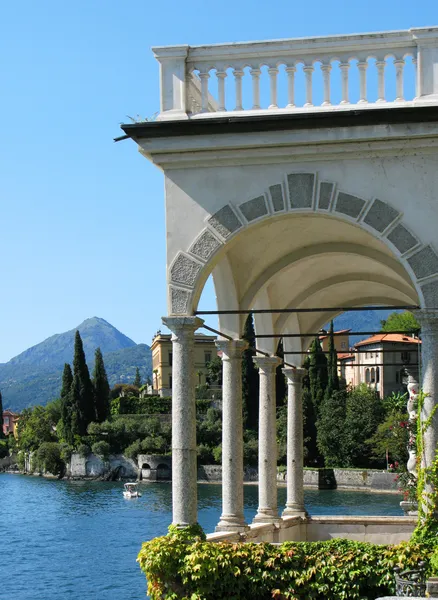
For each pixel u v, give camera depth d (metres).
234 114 14.25
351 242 17.64
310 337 22.83
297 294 21.12
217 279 18.06
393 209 13.75
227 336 18.03
